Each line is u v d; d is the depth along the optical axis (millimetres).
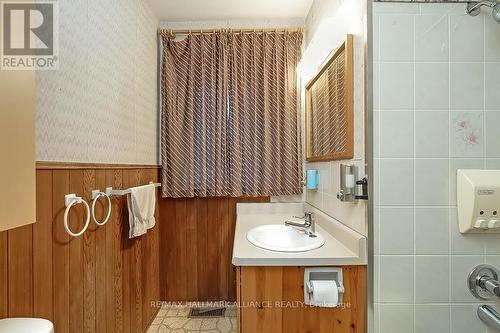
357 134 1271
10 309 850
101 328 1379
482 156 1060
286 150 2215
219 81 2223
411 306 1080
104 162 1411
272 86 2238
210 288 2332
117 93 1561
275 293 1174
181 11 2184
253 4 2100
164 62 2242
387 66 1073
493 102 1060
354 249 1201
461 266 1067
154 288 2174
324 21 1357
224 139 2232
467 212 1011
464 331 1070
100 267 1371
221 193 2230
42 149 972
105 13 1418
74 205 1154
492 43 1058
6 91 621
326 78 1709
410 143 1075
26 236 909
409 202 1077
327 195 1719
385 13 1072
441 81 1065
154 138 2213
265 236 1720
